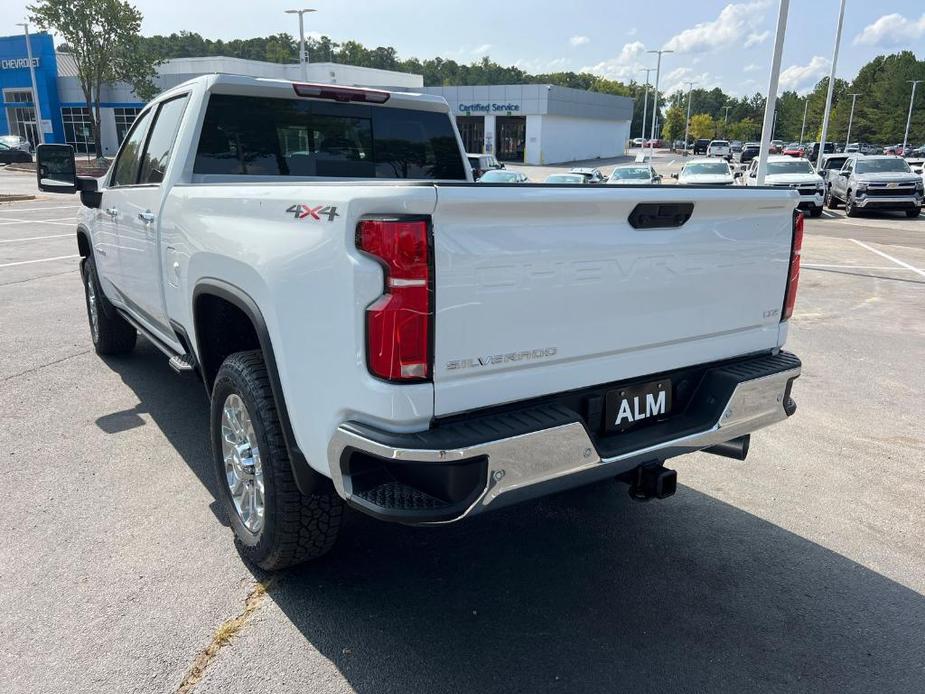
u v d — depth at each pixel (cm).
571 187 239
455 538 356
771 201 303
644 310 273
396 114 475
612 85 15262
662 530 368
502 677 259
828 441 488
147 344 680
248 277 281
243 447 319
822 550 351
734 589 317
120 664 260
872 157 2319
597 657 271
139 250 433
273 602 298
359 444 229
